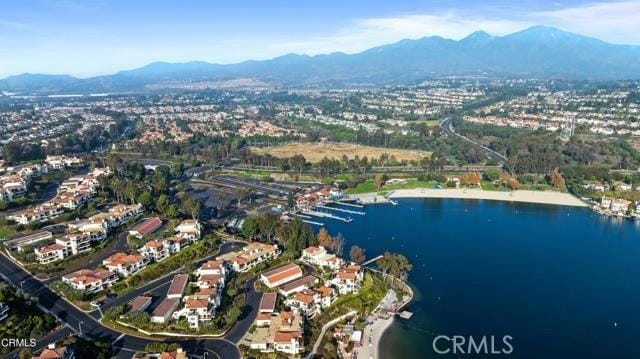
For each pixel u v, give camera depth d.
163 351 193.38
